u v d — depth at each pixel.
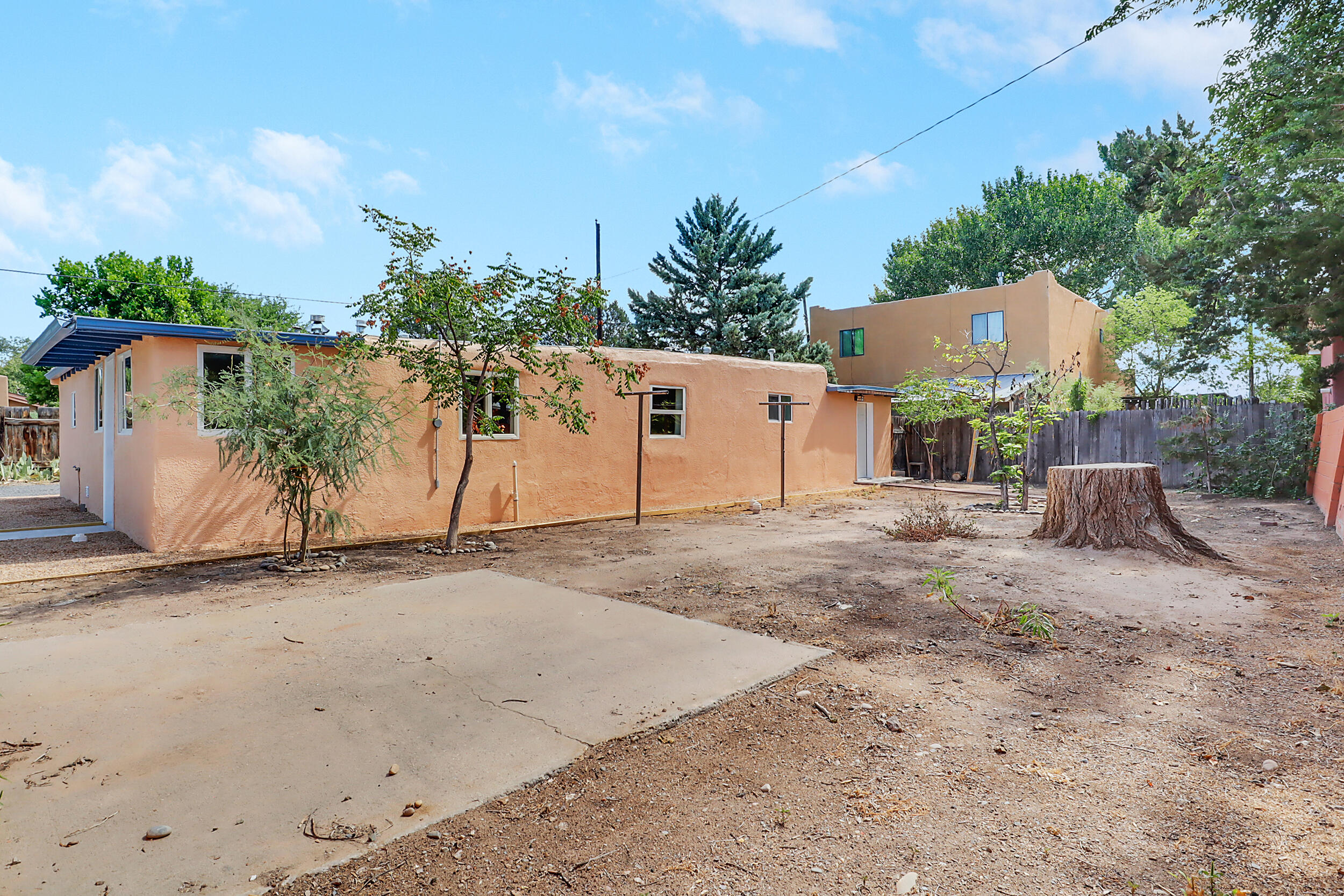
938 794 2.69
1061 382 18.14
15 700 3.55
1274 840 2.35
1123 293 31.41
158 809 2.55
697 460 12.76
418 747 3.05
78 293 25.56
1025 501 11.37
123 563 7.10
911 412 17.66
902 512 11.69
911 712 3.44
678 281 31.08
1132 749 3.03
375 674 3.94
